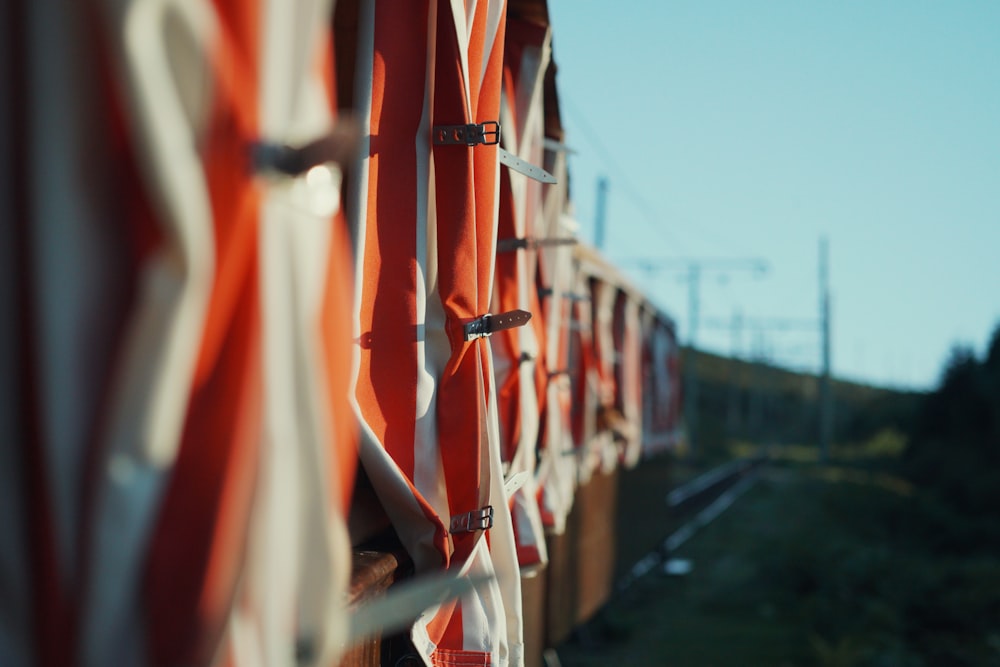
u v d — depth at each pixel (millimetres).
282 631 1611
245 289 1514
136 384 1332
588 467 7934
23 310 1377
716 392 89375
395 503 3211
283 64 1604
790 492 37250
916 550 21172
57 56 1344
